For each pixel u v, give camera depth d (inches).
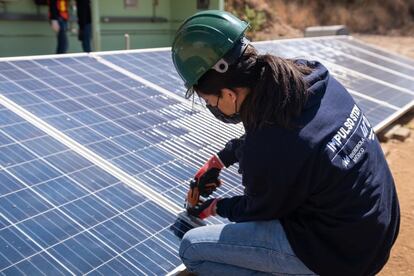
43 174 99.3
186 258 84.6
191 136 135.6
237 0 813.2
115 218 92.4
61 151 109.0
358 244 72.6
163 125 137.6
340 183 68.8
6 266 75.1
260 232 77.4
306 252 73.4
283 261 76.3
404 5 980.6
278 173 68.1
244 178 72.6
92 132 121.1
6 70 142.9
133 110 140.4
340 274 73.9
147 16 413.4
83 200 95.0
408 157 212.1
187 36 71.2
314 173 68.1
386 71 299.4
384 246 78.0
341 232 71.1
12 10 297.1
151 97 154.9
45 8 318.0
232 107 73.4
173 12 439.5
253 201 74.3
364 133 74.7
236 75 68.7
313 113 69.6
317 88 71.3
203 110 156.3
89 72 160.2
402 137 233.8
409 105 236.8
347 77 259.0
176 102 156.6
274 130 67.8
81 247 83.0
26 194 92.3
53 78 147.1
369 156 73.1
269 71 66.7
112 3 376.2
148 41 420.8
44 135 113.3
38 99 130.0
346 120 72.0
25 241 81.0
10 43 301.9
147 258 84.5
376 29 948.6
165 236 91.1
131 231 90.0
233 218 83.0
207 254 82.0
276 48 277.0
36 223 85.7
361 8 976.9
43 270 76.2
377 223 72.1
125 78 164.9
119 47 392.2
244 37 70.9
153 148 122.7
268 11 836.6
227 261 82.2
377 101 227.1
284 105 66.1
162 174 111.5
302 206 73.6
